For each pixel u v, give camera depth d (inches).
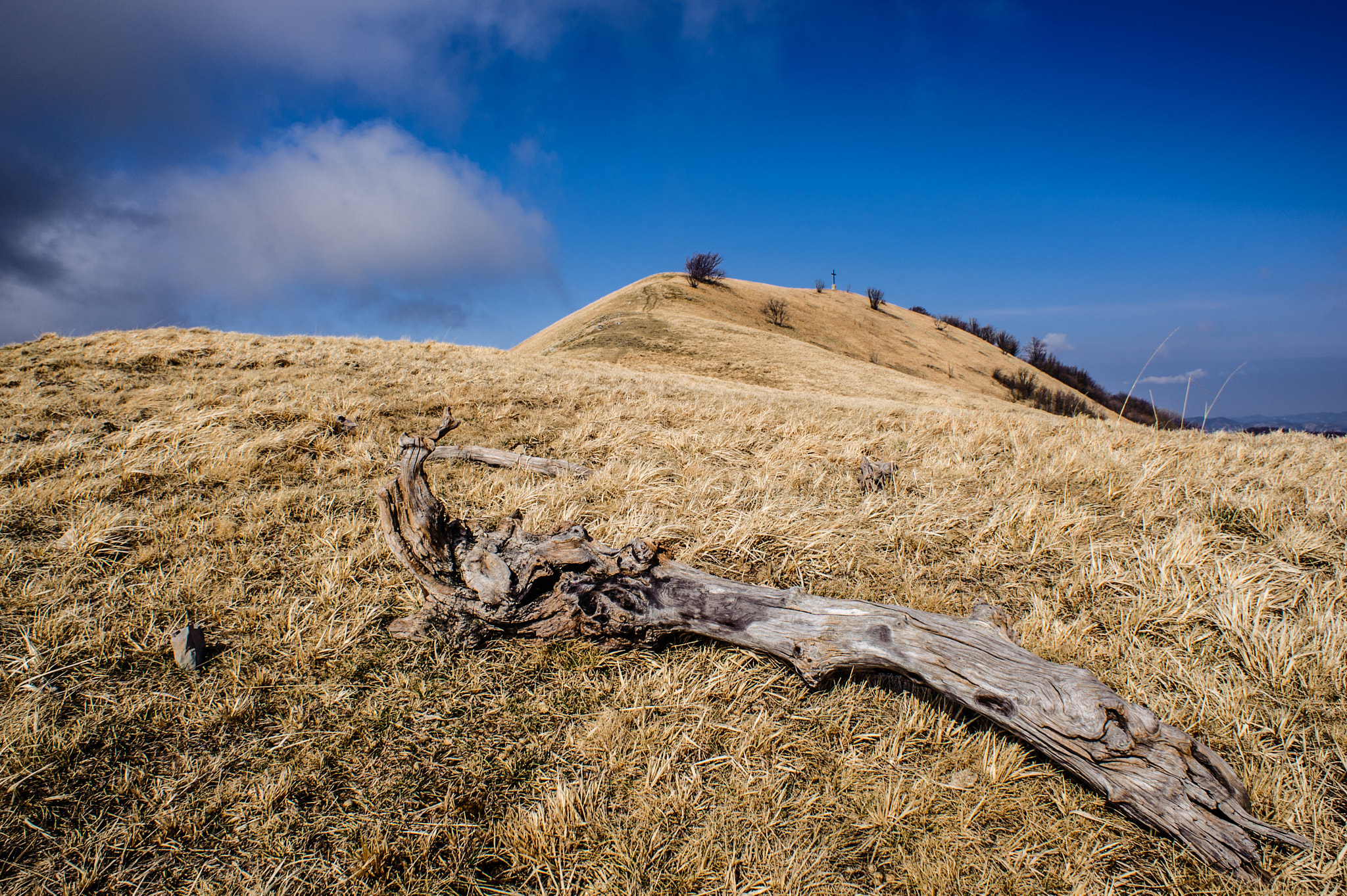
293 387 332.5
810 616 122.2
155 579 154.3
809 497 221.3
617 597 134.0
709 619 129.3
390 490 137.8
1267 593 141.3
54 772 101.3
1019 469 241.1
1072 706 95.0
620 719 119.0
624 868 91.7
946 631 110.7
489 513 200.5
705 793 105.3
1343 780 103.1
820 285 3467.0
